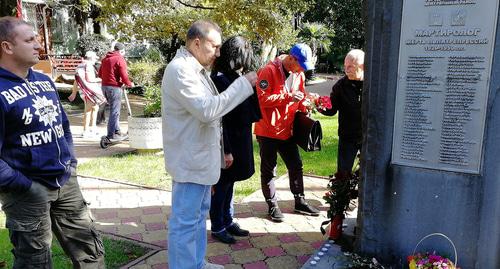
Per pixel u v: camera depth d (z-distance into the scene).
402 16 2.72
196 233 2.88
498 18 2.49
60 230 2.77
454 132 2.71
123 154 7.07
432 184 2.82
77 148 7.55
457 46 2.61
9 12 9.77
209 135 2.75
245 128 3.53
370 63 2.87
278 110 4.02
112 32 11.16
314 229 4.14
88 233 2.83
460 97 2.66
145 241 3.85
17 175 2.37
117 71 7.54
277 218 4.29
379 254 3.05
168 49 18.38
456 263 2.80
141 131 6.98
